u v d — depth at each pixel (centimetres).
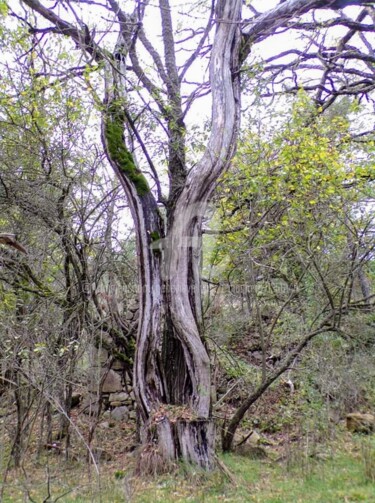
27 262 691
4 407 669
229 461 636
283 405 836
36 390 642
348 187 750
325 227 738
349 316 844
